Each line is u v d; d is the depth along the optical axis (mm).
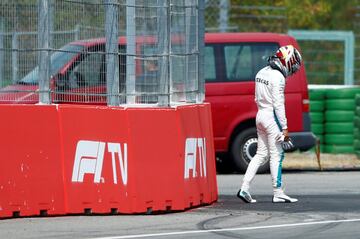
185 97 44188
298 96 59719
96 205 39531
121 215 39969
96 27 41156
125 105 41719
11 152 38656
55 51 39969
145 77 42188
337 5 155250
